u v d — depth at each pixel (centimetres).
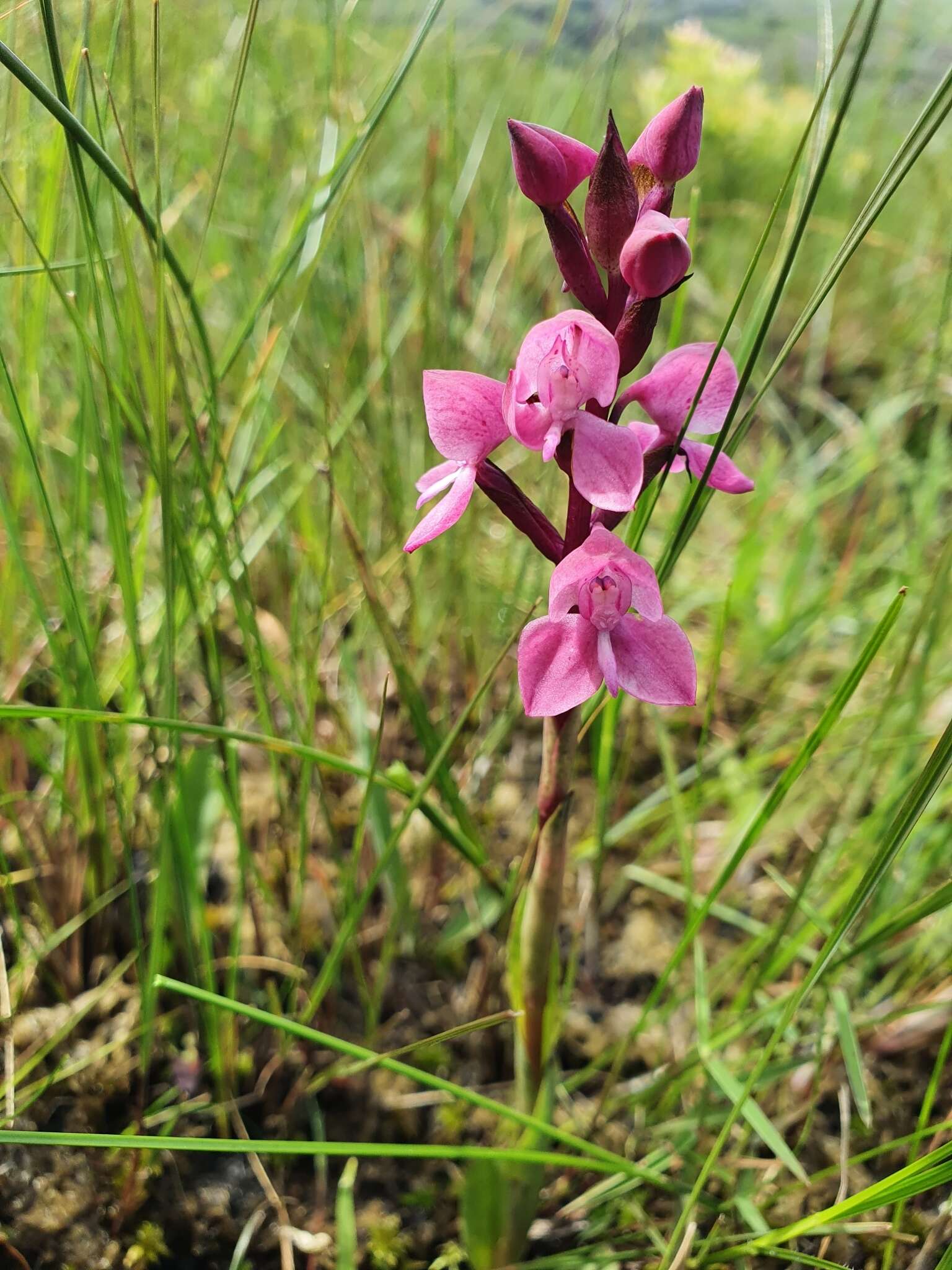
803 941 22
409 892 26
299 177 30
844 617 33
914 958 24
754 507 35
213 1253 20
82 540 24
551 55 30
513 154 14
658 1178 18
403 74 17
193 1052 22
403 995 25
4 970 20
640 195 15
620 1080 24
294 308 21
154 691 23
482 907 25
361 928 26
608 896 28
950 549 21
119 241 18
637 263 13
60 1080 21
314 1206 21
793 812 28
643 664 15
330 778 28
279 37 34
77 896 23
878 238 43
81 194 16
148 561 30
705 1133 22
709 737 33
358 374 30
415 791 20
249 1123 22
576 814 30
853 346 51
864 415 46
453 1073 24
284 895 25
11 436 27
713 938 27
